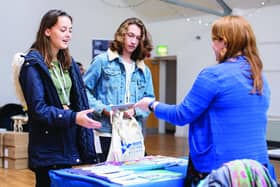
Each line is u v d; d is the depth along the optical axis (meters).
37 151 1.90
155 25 11.68
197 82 1.62
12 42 8.88
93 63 2.48
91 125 1.78
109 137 2.39
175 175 1.74
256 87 1.64
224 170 1.50
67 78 2.02
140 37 2.49
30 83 1.81
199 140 1.64
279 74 9.26
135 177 1.67
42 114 1.78
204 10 9.77
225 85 1.60
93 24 10.59
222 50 1.70
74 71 2.05
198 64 10.74
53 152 1.91
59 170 1.81
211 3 10.13
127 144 2.24
